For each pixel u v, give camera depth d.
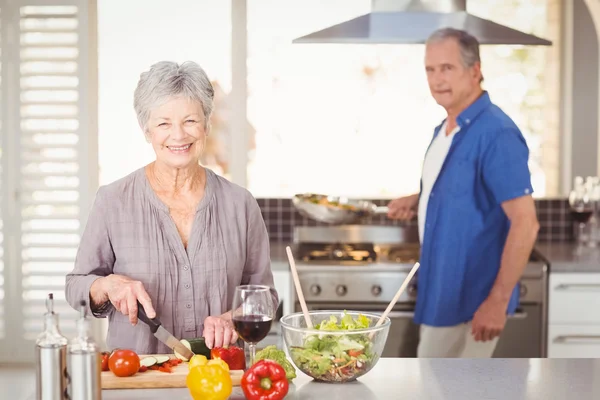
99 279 2.05
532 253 3.93
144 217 2.13
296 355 1.80
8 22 4.34
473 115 3.20
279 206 4.40
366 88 4.48
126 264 2.13
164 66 2.05
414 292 3.67
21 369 4.45
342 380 1.81
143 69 4.70
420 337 3.36
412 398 1.71
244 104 4.42
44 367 1.49
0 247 4.44
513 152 3.10
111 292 1.98
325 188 4.55
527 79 4.47
